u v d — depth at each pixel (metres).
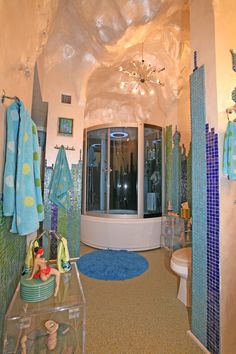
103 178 3.83
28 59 1.36
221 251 1.23
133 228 3.30
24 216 0.96
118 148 3.81
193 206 1.47
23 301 1.06
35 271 1.16
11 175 0.91
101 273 2.39
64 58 2.76
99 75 3.26
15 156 0.94
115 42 2.25
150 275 2.35
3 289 0.95
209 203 1.32
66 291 1.20
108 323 1.53
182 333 1.44
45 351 1.03
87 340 1.36
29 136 1.04
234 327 1.24
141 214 3.47
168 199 3.55
